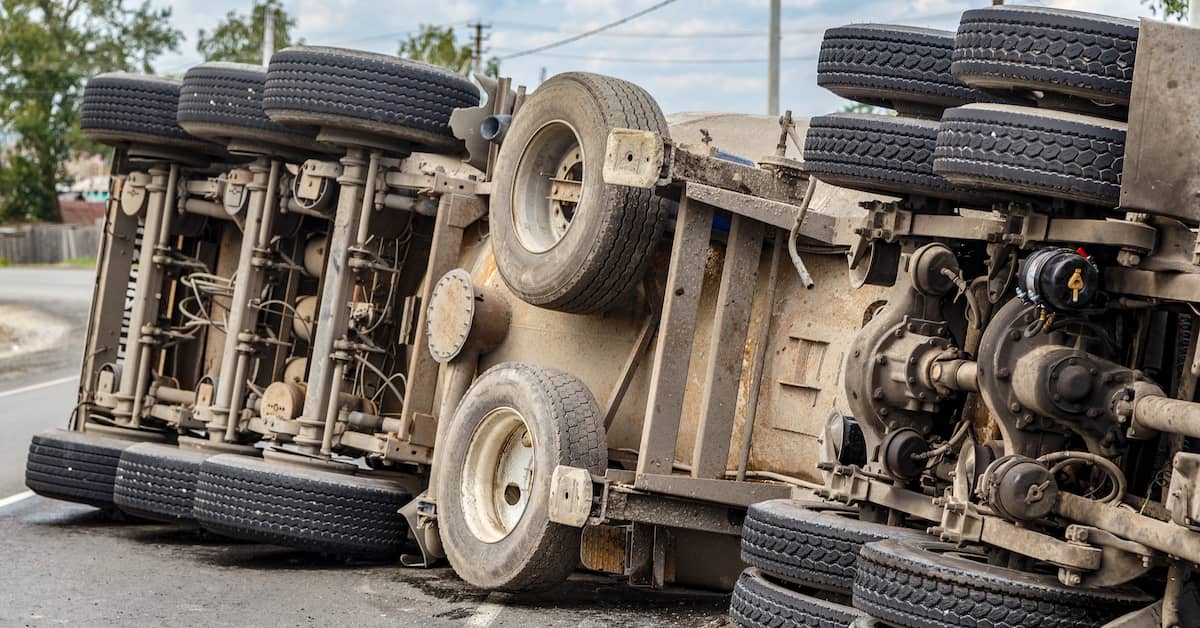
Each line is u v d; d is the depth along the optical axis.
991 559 6.31
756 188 8.30
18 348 31.08
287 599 8.40
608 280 8.70
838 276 8.23
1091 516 5.87
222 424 11.06
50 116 83.31
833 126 7.12
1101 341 6.17
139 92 11.80
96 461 11.36
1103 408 5.98
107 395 12.12
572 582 9.33
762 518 7.15
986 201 6.82
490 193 9.79
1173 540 5.49
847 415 7.83
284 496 9.64
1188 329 6.31
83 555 9.75
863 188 7.09
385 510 9.70
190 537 10.98
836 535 6.81
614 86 8.77
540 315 9.60
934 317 7.00
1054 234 6.07
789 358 8.34
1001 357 6.16
